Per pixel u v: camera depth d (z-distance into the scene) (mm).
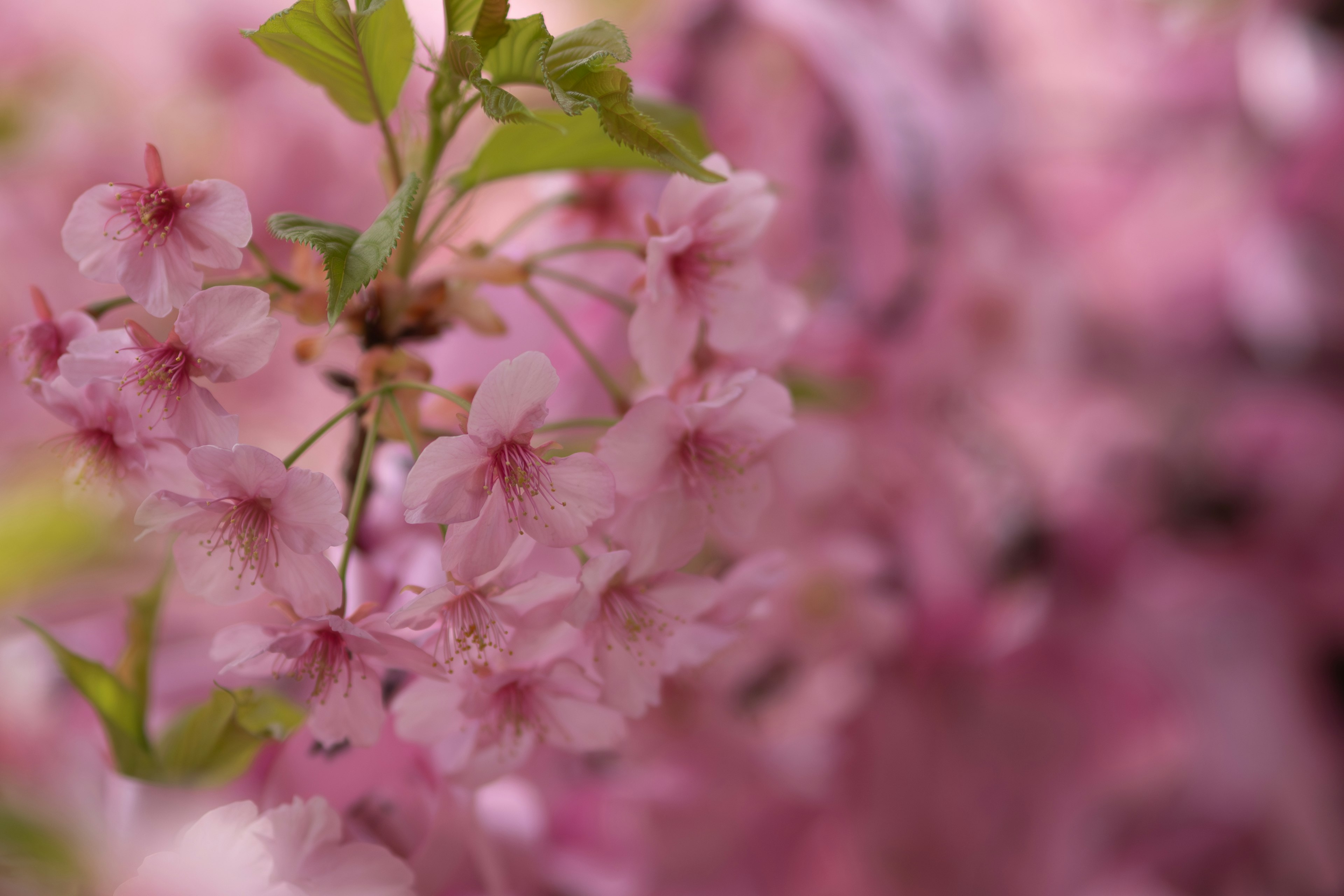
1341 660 753
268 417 671
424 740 509
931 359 792
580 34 476
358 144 733
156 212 482
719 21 840
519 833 597
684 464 505
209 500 479
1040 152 805
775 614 715
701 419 503
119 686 532
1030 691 796
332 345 630
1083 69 822
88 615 603
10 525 492
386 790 537
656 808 681
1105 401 794
